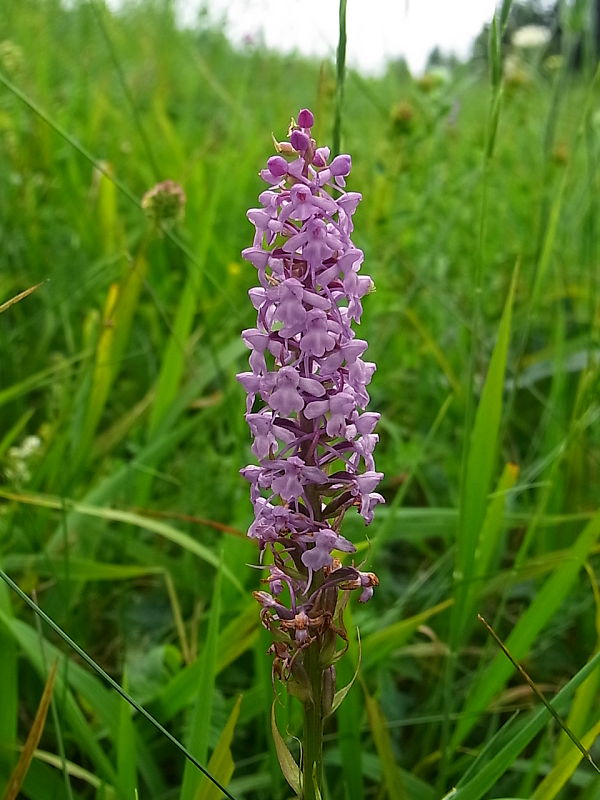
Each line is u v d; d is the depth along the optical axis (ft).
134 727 0.65
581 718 0.66
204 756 0.58
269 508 0.47
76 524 0.86
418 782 0.68
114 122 1.74
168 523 0.94
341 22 0.70
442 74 1.41
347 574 0.48
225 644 0.67
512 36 1.52
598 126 1.41
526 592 0.91
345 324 0.46
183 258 1.30
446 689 0.68
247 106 2.10
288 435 0.46
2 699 0.64
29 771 0.63
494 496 0.74
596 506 1.00
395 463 1.04
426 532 0.87
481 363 1.07
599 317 1.10
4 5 2.02
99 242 1.37
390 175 1.30
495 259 1.48
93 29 2.09
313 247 0.44
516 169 1.74
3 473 0.99
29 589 0.78
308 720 0.50
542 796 0.59
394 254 1.27
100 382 0.94
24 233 1.34
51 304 1.19
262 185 1.63
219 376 0.95
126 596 0.86
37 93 1.62
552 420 1.01
